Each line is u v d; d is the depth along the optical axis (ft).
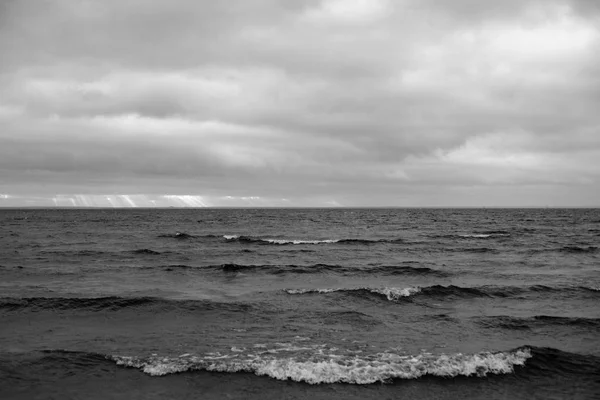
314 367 32.19
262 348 36.47
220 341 38.42
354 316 46.96
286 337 39.63
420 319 46.24
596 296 57.72
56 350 35.12
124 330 41.73
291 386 29.50
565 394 28.89
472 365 32.73
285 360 33.40
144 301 51.19
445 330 42.11
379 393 28.68
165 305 50.14
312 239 155.02
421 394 28.66
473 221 311.47
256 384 29.71
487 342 38.45
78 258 96.22
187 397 27.81
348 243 136.05
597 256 103.40
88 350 35.68
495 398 28.30
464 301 54.90
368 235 174.70
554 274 77.00
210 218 366.84
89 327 42.68
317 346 37.06
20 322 43.98
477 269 82.43
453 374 31.42
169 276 72.84
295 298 55.42
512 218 368.68
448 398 28.19
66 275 73.46
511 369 32.24
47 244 128.98
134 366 32.32
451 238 157.07
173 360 33.42
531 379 30.94
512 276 74.69
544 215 456.45
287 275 74.49
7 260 92.07
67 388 28.78
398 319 46.26
